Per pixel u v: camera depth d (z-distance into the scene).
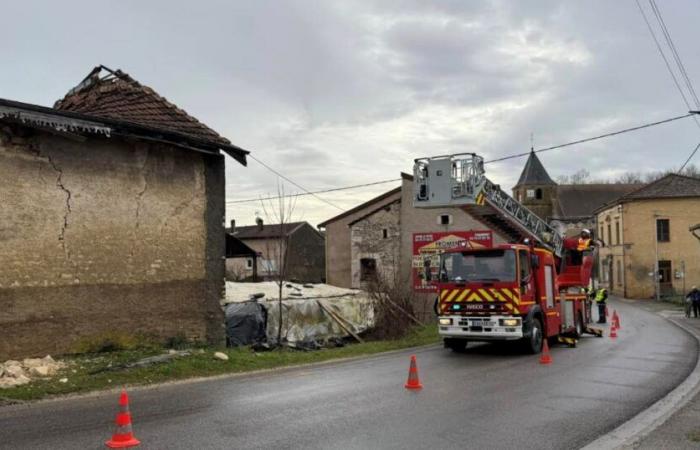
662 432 7.36
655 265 51.62
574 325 19.16
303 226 60.09
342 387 10.49
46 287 11.53
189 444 6.68
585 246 21.12
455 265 16.08
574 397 9.73
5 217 10.98
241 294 20.41
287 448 6.57
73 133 11.80
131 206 13.12
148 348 13.17
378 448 6.62
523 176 90.06
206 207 14.71
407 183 31.36
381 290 23.67
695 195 51.62
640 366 13.50
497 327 15.30
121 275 12.84
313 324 20.50
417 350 17.20
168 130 13.17
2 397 9.03
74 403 8.91
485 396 9.72
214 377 11.66
